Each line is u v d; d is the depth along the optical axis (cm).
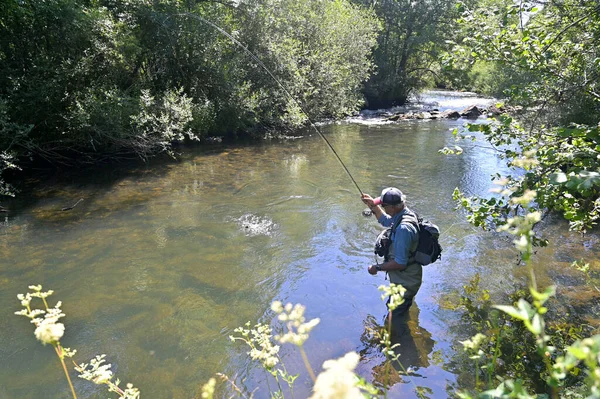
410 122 1945
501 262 541
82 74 1059
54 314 170
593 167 303
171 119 1152
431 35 2775
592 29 429
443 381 331
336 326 412
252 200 798
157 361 365
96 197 807
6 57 982
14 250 580
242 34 1539
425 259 419
